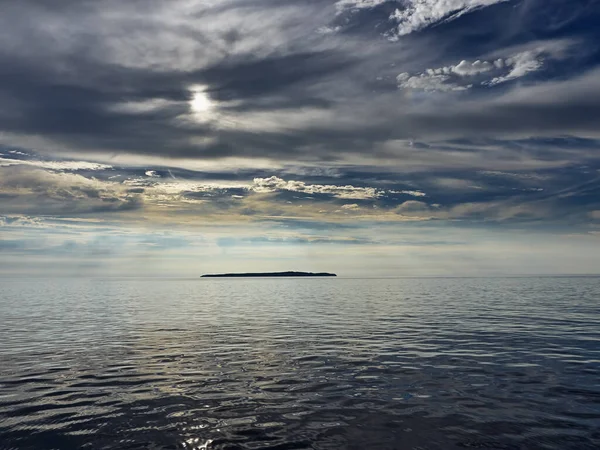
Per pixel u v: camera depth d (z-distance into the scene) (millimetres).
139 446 11055
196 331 30703
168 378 17609
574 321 33688
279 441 11281
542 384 16172
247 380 17234
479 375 17609
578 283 117500
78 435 11773
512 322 33500
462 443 11062
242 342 25969
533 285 104188
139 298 67875
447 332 28875
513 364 19406
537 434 11547
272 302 58875
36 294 78812
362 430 11961
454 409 13562
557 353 21625
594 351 22016
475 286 100938
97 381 17219
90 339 27375
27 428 12281
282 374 18156
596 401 14148
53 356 22094
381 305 51469
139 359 21281
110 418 13016
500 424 12266
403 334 28344
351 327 32094
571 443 10984
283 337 27766
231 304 55594
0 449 10977
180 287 114125
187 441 11336
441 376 17531
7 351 23484
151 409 13789
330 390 15742
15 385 16641
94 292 86688
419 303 53500
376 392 15422
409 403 14180
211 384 16672
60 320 37719
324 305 52875
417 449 10734
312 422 12586
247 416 13109
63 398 14992
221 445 11078
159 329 31828
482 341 25250
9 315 41969
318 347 24094
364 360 20672
